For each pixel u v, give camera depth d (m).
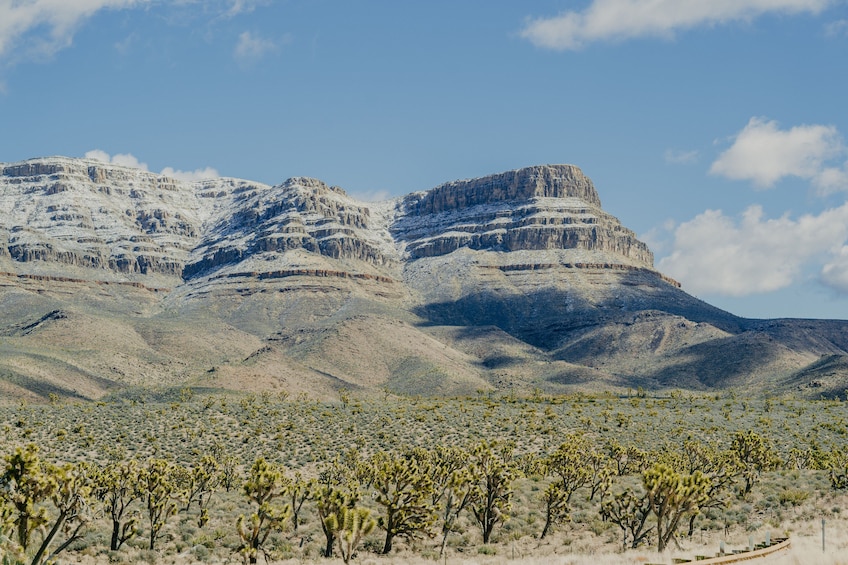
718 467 69.56
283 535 52.41
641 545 47.62
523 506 62.44
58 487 31.72
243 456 100.44
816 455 83.81
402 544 51.53
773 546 38.56
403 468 48.72
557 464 69.62
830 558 32.28
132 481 47.97
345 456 94.19
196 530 53.41
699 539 49.19
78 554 44.38
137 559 45.12
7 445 96.81
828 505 57.16
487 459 52.00
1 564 28.56
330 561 43.22
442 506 53.81
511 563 40.97
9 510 30.44
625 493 49.69
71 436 106.94
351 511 40.78
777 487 65.06
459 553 49.22
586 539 52.16
